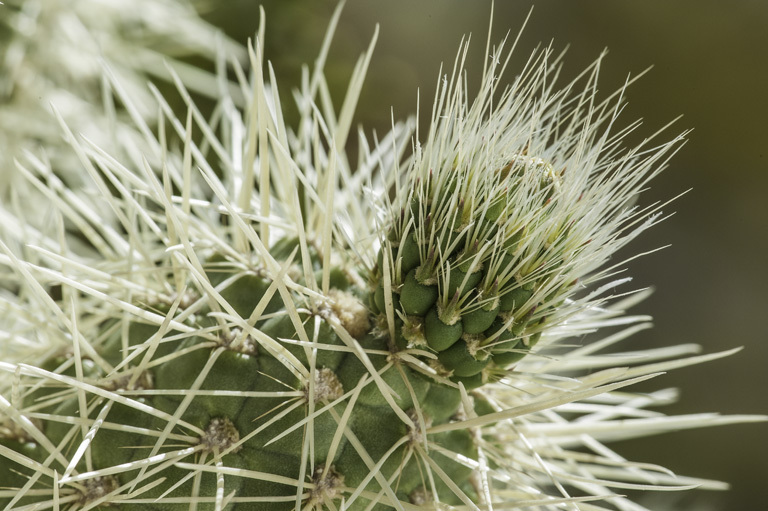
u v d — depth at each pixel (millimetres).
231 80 318
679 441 398
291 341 155
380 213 172
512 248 156
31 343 180
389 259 160
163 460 159
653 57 426
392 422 160
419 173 160
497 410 168
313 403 155
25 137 244
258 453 158
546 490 243
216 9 312
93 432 155
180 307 169
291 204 173
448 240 156
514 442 174
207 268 170
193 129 296
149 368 164
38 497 163
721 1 422
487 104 161
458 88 159
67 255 178
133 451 160
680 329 426
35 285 158
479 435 166
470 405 158
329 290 165
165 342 165
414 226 158
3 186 229
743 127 426
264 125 166
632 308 422
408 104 427
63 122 164
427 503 160
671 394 190
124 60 262
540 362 179
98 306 187
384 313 161
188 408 159
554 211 157
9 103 241
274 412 158
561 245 157
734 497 394
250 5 317
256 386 159
